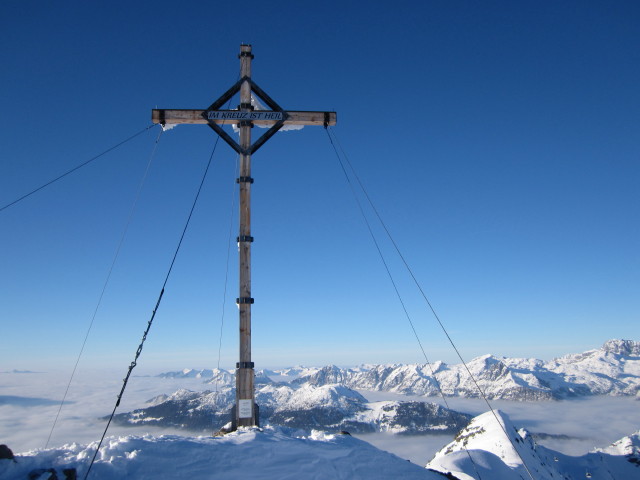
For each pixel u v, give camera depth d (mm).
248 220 14734
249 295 14250
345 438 12445
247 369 13828
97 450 8547
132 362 9258
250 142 15406
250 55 15859
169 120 15078
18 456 7914
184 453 9336
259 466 9383
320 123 15742
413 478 10266
